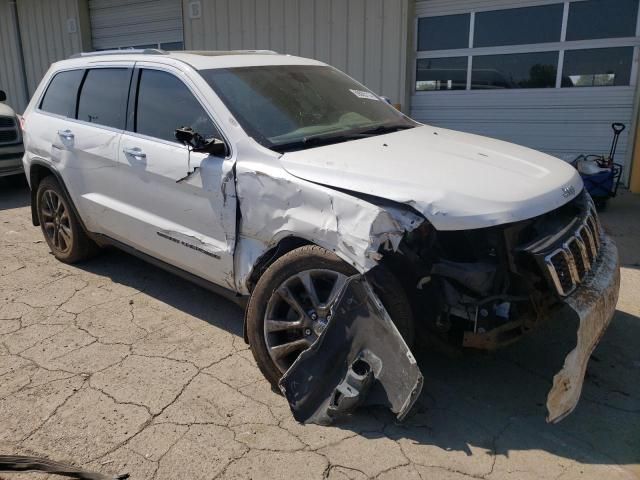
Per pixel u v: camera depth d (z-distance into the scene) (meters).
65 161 4.62
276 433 2.85
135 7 12.08
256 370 3.41
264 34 10.01
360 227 2.70
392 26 8.64
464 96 8.59
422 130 3.98
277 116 3.53
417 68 8.85
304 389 2.89
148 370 3.43
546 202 2.85
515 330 2.85
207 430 2.88
